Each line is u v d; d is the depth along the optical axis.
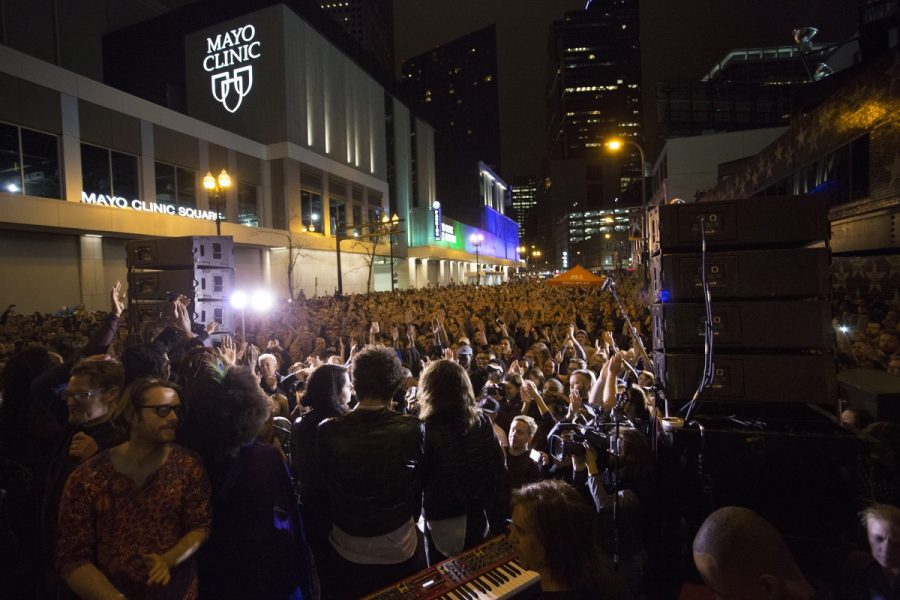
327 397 3.19
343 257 53.62
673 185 48.81
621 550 3.21
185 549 2.14
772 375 3.04
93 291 28.73
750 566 1.63
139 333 7.25
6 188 24.41
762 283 3.08
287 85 45.16
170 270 7.30
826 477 2.63
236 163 40.47
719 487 2.77
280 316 19.81
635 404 4.56
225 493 2.42
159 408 2.18
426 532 3.10
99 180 29.31
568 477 4.04
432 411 2.92
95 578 2.01
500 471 3.00
